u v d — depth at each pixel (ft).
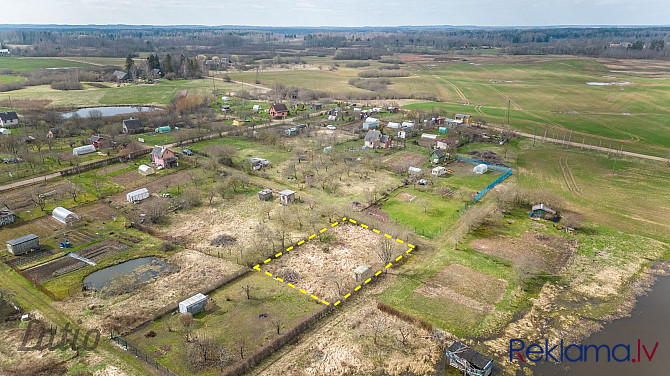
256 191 290.35
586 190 293.64
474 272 198.70
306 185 298.76
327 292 183.62
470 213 249.96
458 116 492.13
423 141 409.28
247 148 385.09
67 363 142.31
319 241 226.58
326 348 152.76
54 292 179.42
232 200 276.00
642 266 204.13
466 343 155.63
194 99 540.52
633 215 255.70
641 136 425.28
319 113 527.81
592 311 173.27
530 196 266.36
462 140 408.87
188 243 223.10
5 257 205.67
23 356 144.87
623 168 335.47
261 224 244.01
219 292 181.47
